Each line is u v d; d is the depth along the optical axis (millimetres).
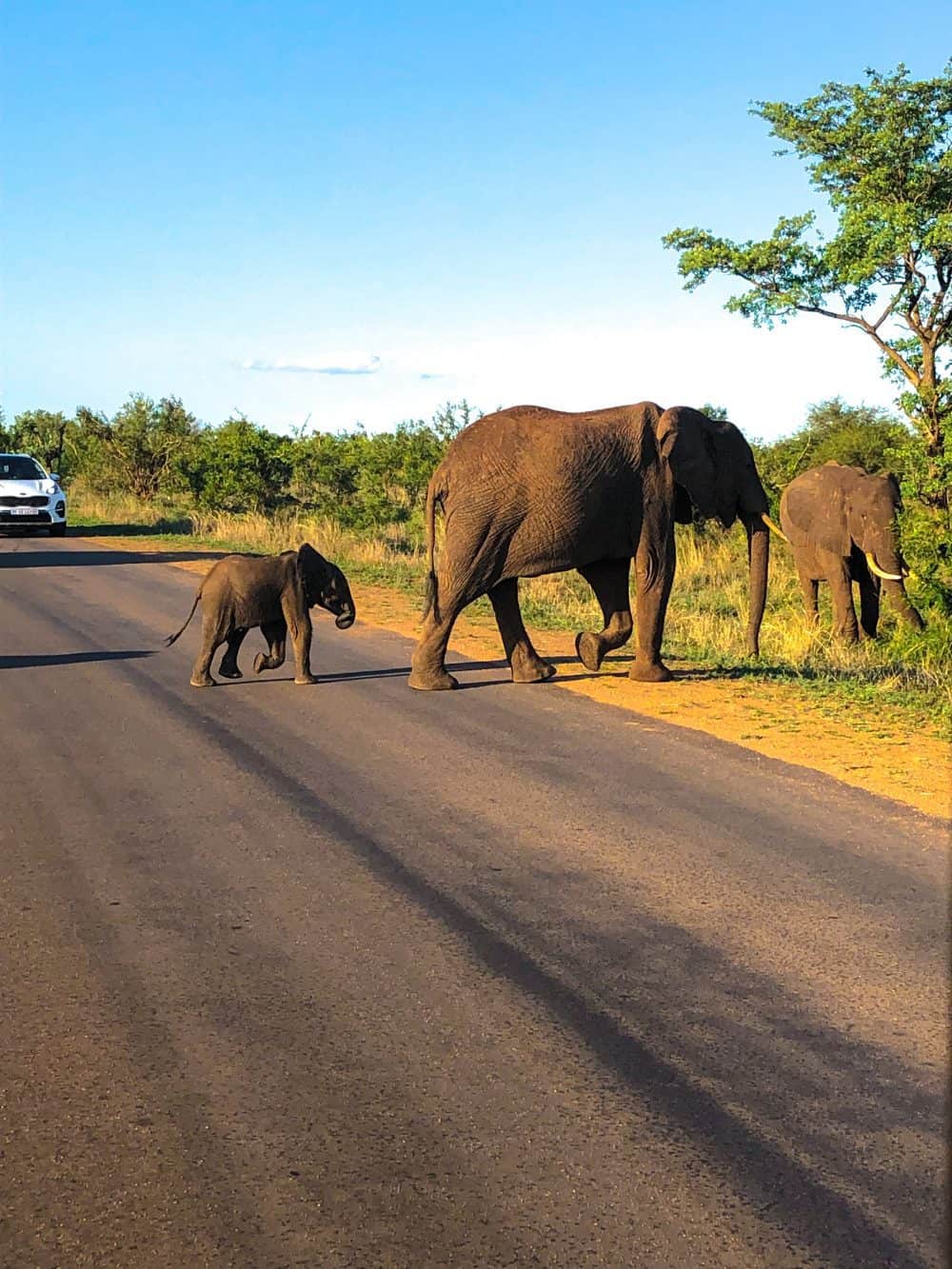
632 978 4875
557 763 8297
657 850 6422
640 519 11141
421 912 5566
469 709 10125
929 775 7965
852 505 14875
